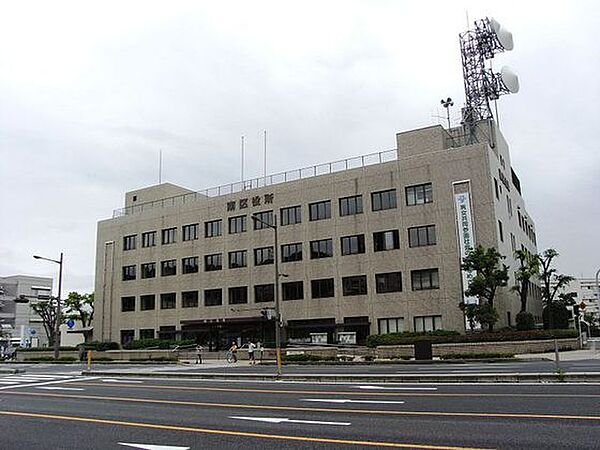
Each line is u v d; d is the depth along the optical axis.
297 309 49.59
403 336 40.88
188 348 49.66
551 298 46.62
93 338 64.38
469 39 54.41
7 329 93.31
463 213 43.16
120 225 64.94
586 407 11.02
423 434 8.85
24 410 13.81
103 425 11.06
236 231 55.22
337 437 8.90
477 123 50.97
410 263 44.81
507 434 8.62
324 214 50.09
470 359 30.91
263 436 9.21
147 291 60.69
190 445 8.75
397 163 46.88
